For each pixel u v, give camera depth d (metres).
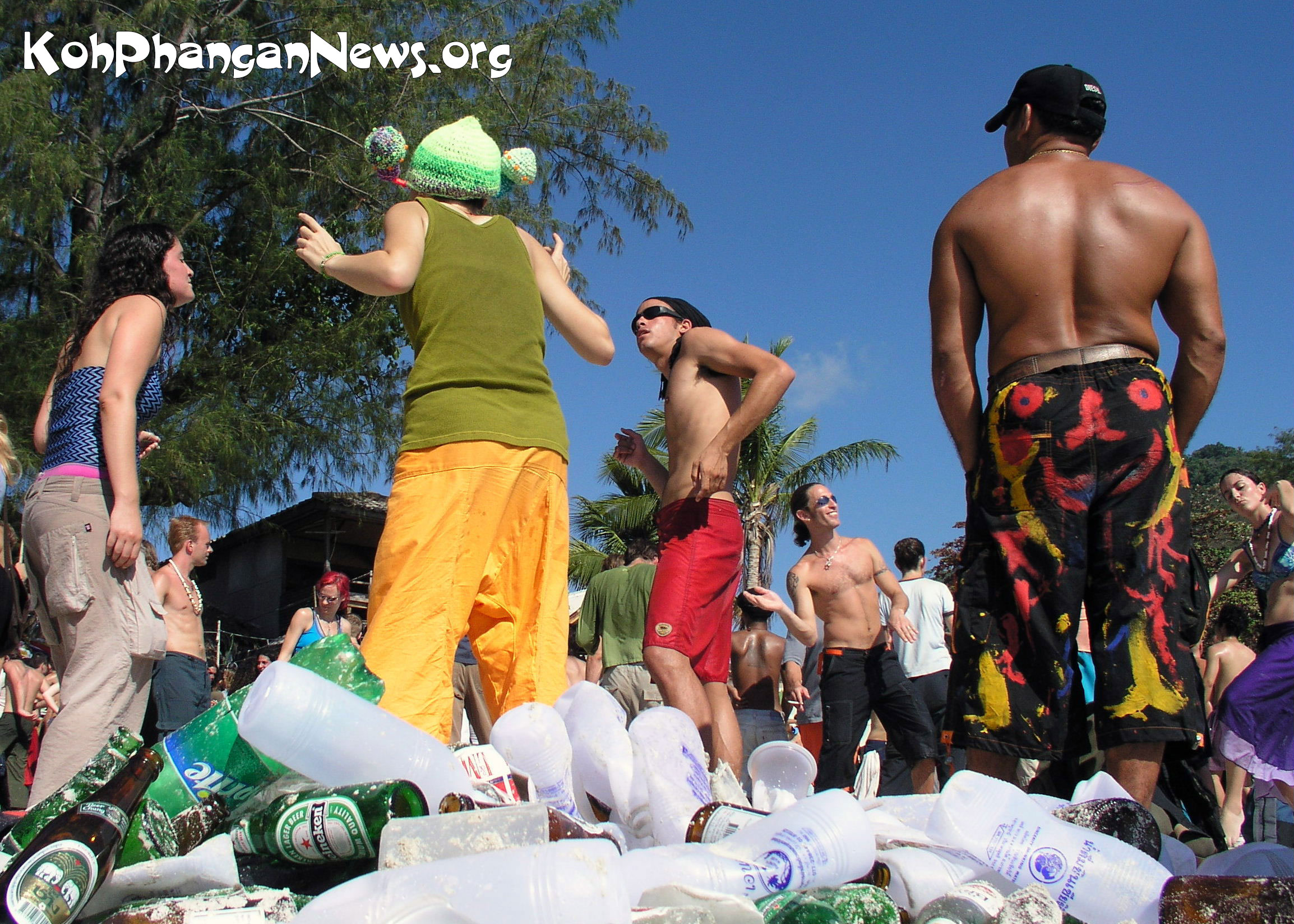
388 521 2.99
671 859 1.85
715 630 3.90
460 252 3.16
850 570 6.39
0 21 15.51
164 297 3.64
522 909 1.55
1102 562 2.66
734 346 3.97
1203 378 2.82
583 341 3.45
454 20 17.72
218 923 1.68
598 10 17.95
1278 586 5.41
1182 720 2.53
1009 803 2.10
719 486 3.77
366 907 1.60
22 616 3.97
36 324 14.74
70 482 3.25
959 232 2.93
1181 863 2.47
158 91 16.41
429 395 3.03
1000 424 2.77
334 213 16.80
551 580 3.12
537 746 2.46
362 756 2.06
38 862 1.78
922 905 1.92
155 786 2.05
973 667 2.73
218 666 14.95
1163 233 2.78
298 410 16.36
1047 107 3.00
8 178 13.91
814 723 7.09
